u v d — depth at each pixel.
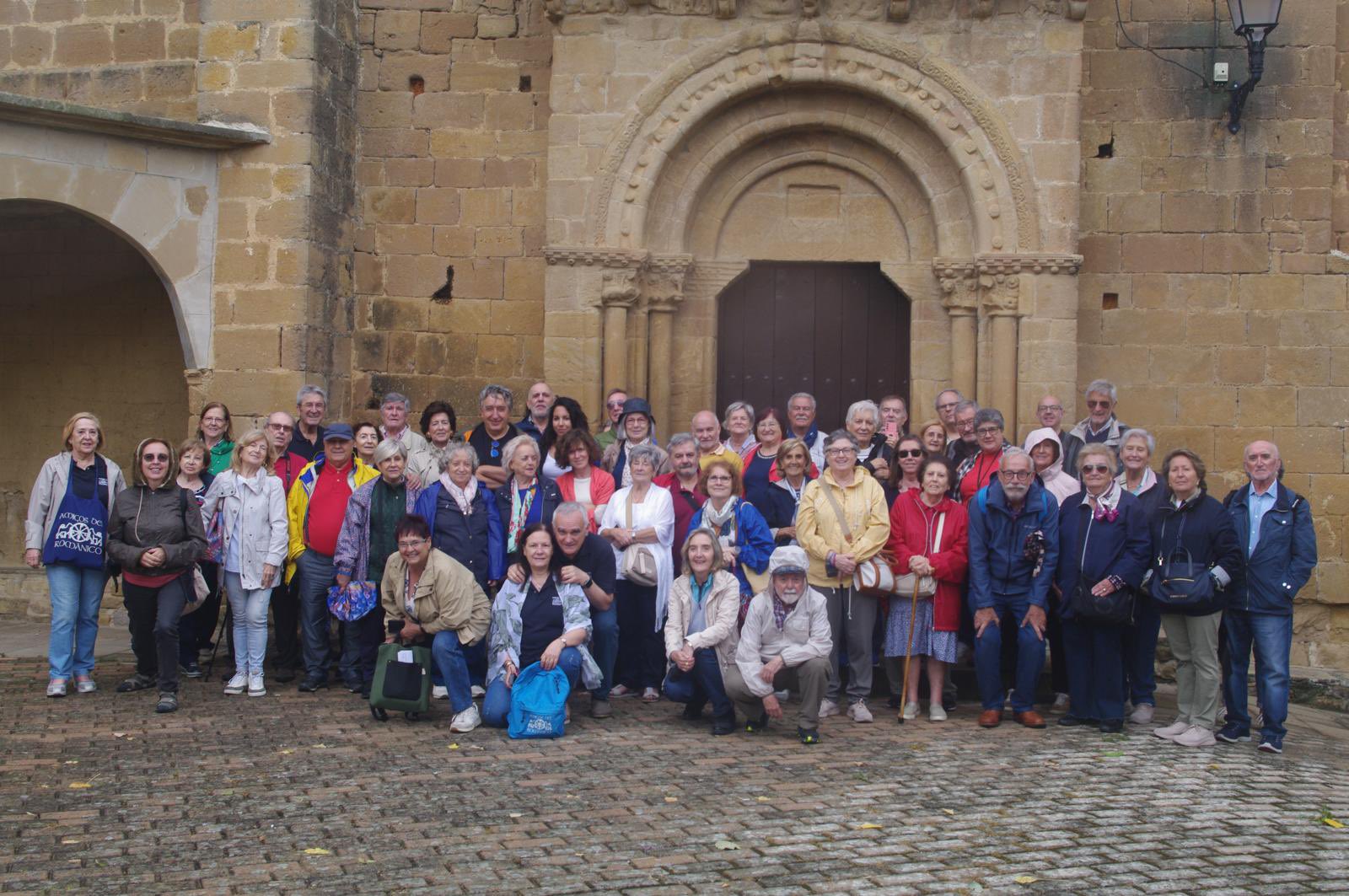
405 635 8.91
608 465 10.58
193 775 7.47
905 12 12.20
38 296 15.05
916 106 12.30
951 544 9.35
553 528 9.01
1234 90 12.67
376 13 13.53
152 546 9.34
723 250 13.09
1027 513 9.26
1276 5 12.09
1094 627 9.18
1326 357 12.76
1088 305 12.96
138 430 14.70
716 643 8.66
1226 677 9.21
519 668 8.83
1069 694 9.41
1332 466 12.72
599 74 12.52
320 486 10.10
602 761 7.92
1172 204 12.91
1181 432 12.90
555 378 12.53
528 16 13.43
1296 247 12.80
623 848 6.25
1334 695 11.33
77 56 13.66
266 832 6.45
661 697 9.92
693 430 10.38
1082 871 6.05
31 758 7.82
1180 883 5.95
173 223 12.46
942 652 9.33
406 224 13.47
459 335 13.43
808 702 8.49
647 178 12.52
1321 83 12.80
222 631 11.12
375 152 13.50
